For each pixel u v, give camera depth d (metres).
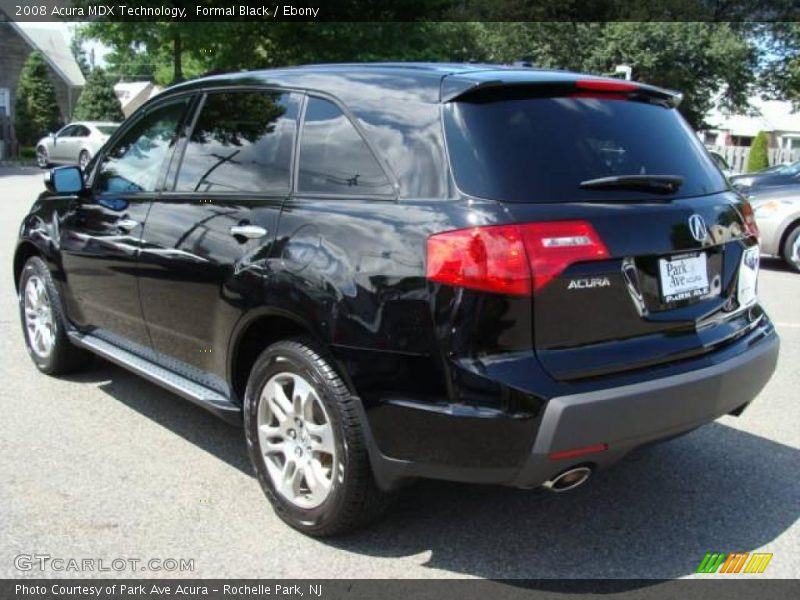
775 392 5.27
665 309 3.16
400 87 3.26
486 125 3.04
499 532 3.46
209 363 3.83
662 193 3.25
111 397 5.00
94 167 4.88
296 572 3.12
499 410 2.78
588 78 3.37
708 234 3.30
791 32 34.62
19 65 41.84
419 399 2.90
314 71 3.67
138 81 73.69
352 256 3.07
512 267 2.79
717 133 49.72
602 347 2.98
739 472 4.08
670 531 3.49
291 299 3.23
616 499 3.78
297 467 3.37
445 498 3.75
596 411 2.83
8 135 36.06
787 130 51.53
